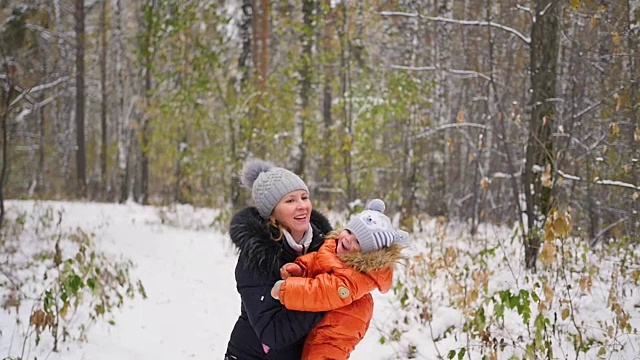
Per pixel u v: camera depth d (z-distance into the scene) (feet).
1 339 15.76
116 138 94.68
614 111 23.95
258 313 7.93
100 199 76.48
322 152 44.34
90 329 17.56
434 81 42.42
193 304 21.47
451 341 16.38
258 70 44.93
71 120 105.09
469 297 15.69
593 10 23.45
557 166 24.21
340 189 45.11
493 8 32.40
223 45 44.80
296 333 7.91
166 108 45.93
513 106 27.12
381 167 47.60
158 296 22.26
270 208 8.53
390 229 8.30
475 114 51.80
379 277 8.16
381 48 48.49
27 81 40.78
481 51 36.24
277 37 48.26
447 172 54.13
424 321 17.66
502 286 20.36
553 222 14.51
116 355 15.49
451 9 42.06
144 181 73.72
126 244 33.14
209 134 46.78
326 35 41.16
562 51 31.76
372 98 41.50
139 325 18.63
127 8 84.69
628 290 19.12
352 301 8.14
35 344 15.28
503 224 39.65
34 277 21.09
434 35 45.27
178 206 51.49
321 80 44.24
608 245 24.88
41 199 49.67
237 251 8.54
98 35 81.56
